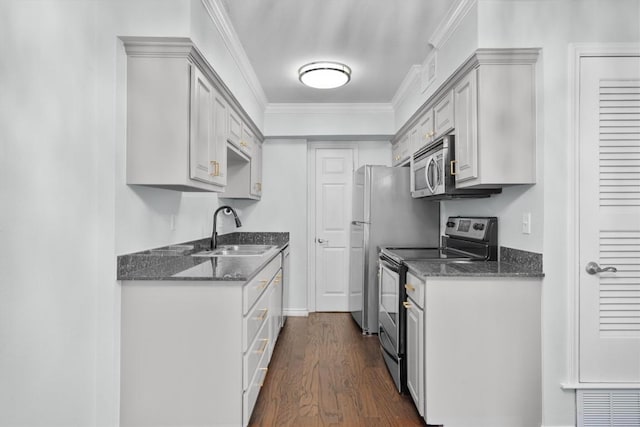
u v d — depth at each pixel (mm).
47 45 1352
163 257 1984
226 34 2215
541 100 1834
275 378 2445
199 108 1848
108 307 1641
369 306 3373
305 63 2838
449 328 1832
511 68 1866
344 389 2295
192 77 1756
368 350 2969
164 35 1654
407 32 2328
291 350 2963
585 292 1815
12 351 1214
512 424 1831
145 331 1682
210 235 3053
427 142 2695
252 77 3033
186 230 2512
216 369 1678
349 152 4207
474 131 1918
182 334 1682
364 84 3271
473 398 1833
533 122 1873
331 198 4207
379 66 2867
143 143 1724
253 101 3242
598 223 1816
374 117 3854
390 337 2498
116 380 1669
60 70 1415
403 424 1923
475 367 1832
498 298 1833
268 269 2400
